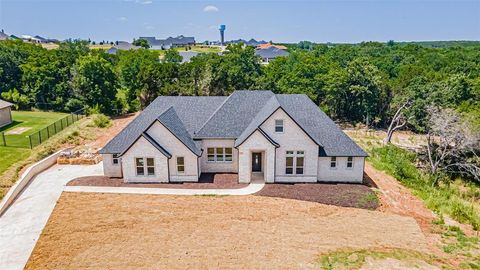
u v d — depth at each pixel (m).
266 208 25.67
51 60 71.69
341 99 70.00
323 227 23.17
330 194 28.14
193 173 30.70
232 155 32.84
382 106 69.31
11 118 50.47
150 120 33.75
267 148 29.80
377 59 97.38
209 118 34.09
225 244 20.80
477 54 97.75
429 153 40.97
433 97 49.97
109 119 55.41
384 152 42.72
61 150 37.62
